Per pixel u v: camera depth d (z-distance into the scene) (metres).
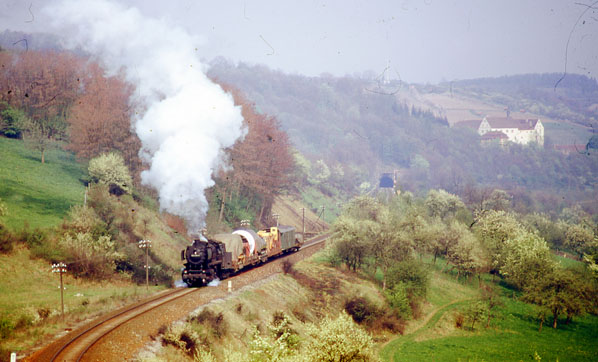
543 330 68.38
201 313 38.44
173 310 38.03
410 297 69.31
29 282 48.22
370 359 33.12
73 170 85.81
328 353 31.62
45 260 53.03
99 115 86.75
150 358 29.59
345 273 73.50
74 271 52.59
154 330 33.53
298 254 76.88
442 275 87.56
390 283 71.06
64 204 68.19
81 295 46.69
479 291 82.56
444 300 76.75
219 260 47.03
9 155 84.94
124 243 62.16
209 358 30.94
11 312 37.91
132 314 36.25
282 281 57.84
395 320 63.41
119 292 48.69
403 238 76.00
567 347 61.09
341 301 60.75
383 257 75.62
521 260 81.88
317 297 59.25
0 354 27.84
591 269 81.12
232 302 43.94
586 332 68.12
